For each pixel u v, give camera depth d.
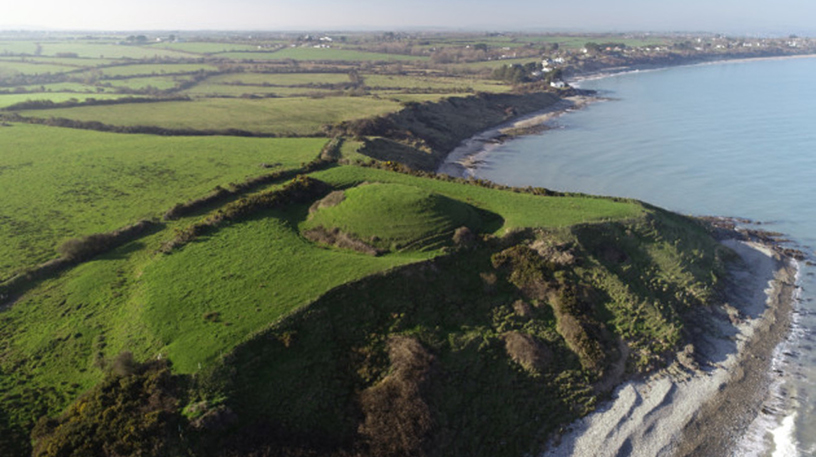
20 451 31.00
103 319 42.12
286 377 36.25
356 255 50.56
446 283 47.94
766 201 87.88
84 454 29.34
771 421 40.88
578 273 52.25
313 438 33.47
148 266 49.28
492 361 42.09
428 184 71.06
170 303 42.12
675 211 84.56
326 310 41.31
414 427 35.00
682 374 45.44
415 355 39.56
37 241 55.72
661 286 54.75
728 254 65.94
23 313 43.53
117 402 32.50
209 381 34.12
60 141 96.12
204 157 88.00
